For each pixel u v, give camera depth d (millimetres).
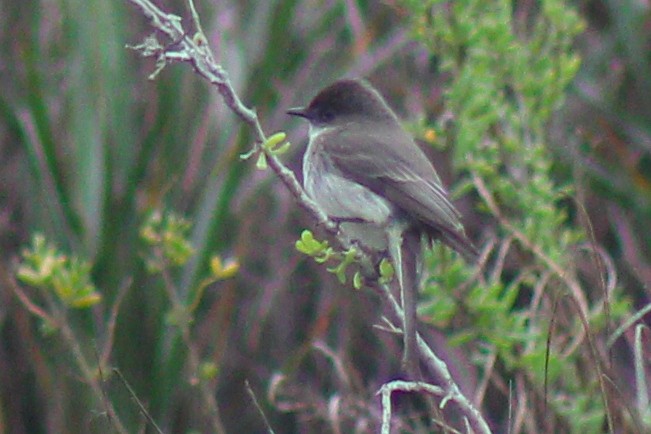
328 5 12656
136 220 11242
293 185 7730
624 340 9883
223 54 12102
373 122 10102
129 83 12016
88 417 10719
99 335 10930
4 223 11883
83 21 12055
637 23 12648
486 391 10125
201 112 11844
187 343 9727
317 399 10930
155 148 11758
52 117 11922
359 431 9664
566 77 9039
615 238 11867
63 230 11461
